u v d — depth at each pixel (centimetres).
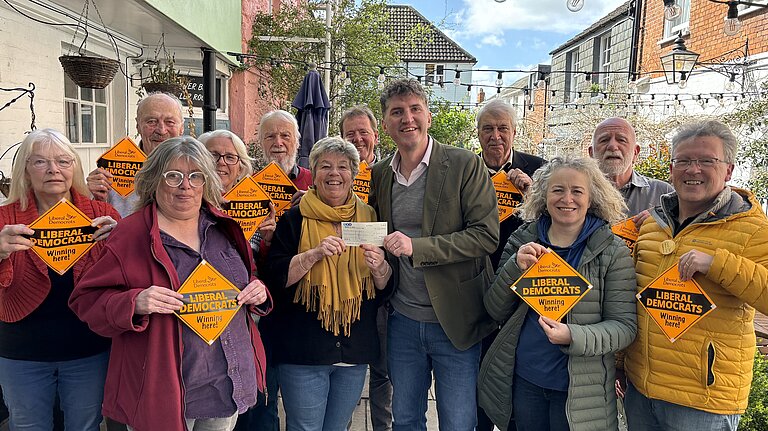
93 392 249
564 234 253
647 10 1116
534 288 239
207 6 643
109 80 427
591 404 235
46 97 477
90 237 239
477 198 273
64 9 475
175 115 322
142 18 509
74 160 250
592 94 1207
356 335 268
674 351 228
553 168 252
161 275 205
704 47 891
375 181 301
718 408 220
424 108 274
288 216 282
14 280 230
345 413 279
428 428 392
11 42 425
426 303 279
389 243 255
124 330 198
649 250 247
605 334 230
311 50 993
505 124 363
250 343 228
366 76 1062
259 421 329
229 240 233
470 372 283
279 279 260
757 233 217
